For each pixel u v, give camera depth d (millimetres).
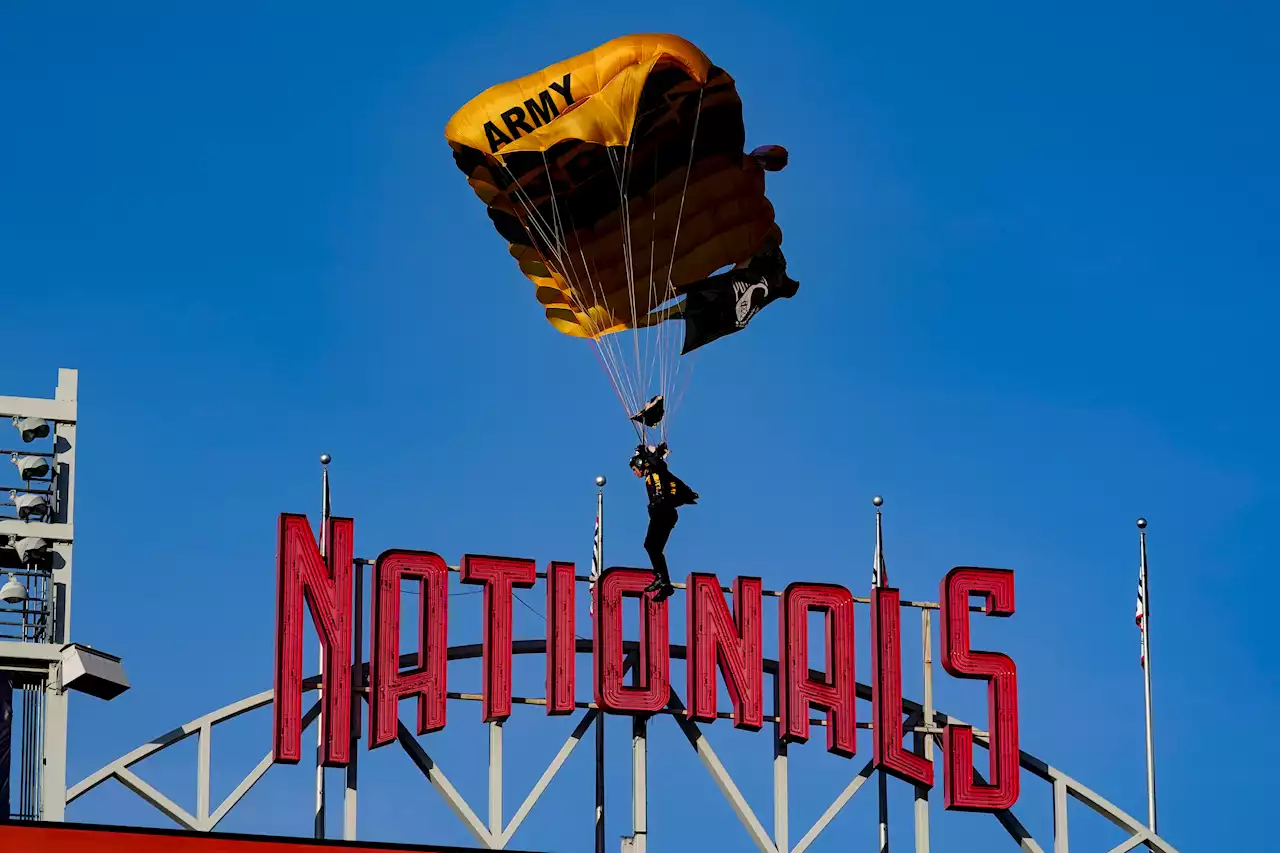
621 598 128000
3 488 116625
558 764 124875
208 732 120250
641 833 125625
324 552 125250
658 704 126938
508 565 126812
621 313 129375
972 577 134500
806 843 128250
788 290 132000
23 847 107938
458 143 123062
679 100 124062
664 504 120062
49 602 115250
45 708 113438
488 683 124625
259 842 112562
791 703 130125
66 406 118000
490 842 122750
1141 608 140875
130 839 110062
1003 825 132750
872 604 133250
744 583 131250
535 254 132125
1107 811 135250
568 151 124312
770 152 128125
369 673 123750
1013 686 133000
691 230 128750
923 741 133625
